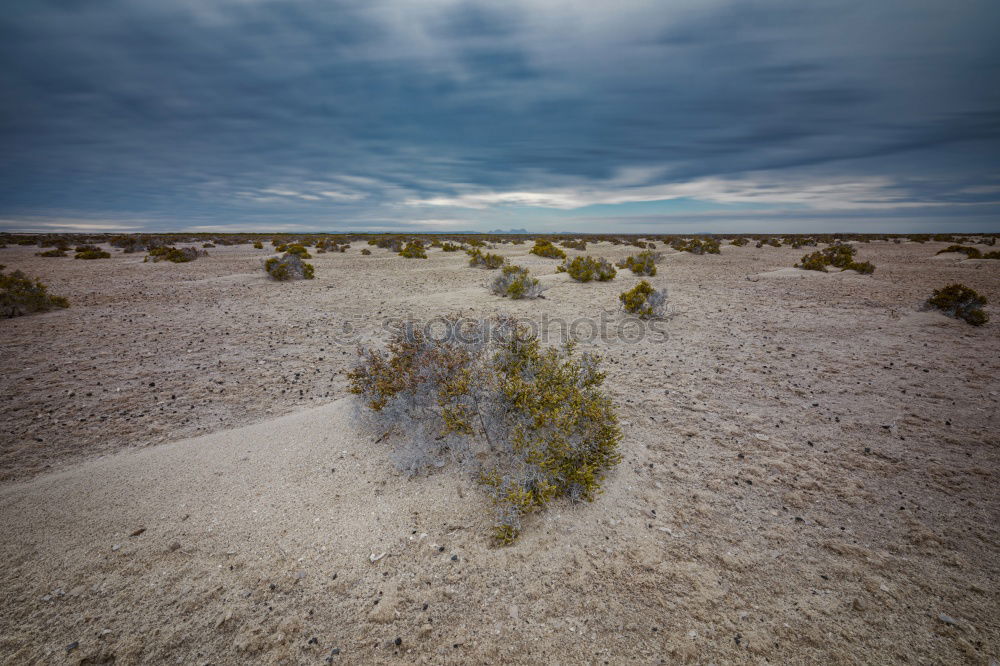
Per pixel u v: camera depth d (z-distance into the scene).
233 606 2.63
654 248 35.69
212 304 11.91
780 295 13.33
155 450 4.38
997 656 2.25
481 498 3.57
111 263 21.56
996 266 18.88
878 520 3.36
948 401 5.40
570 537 3.18
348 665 2.28
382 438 4.47
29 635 2.41
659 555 3.01
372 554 3.03
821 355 7.37
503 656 2.31
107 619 2.52
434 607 2.62
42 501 3.54
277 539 3.18
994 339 7.96
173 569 2.89
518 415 4.11
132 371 6.71
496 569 2.89
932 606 2.58
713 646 2.35
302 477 3.90
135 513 3.42
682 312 11.16
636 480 3.89
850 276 16.81
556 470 3.48
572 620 2.52
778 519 3.39
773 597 2.67
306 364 7.20
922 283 14.83
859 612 2.55
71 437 4.71
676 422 5.04
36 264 20.64
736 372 6.67
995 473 3.90
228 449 4.36
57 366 6.82
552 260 25.48
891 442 4.50
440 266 22.42
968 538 3.13
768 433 4.77
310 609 2.62
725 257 27.59
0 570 2.83
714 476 3.97
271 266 16.86
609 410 4.17
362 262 24.09
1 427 4.88
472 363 4.71
